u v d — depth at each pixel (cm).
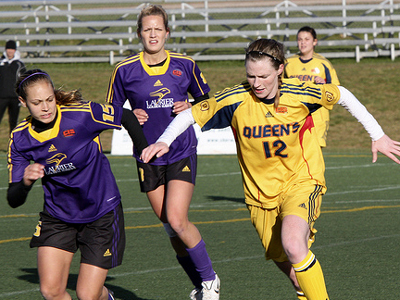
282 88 1405
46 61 8525
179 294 1727
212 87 6975
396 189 3494
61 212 1416
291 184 1456
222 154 5088
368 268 1936
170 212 1652
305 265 1281
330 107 1459
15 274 1942
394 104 6319
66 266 1421
